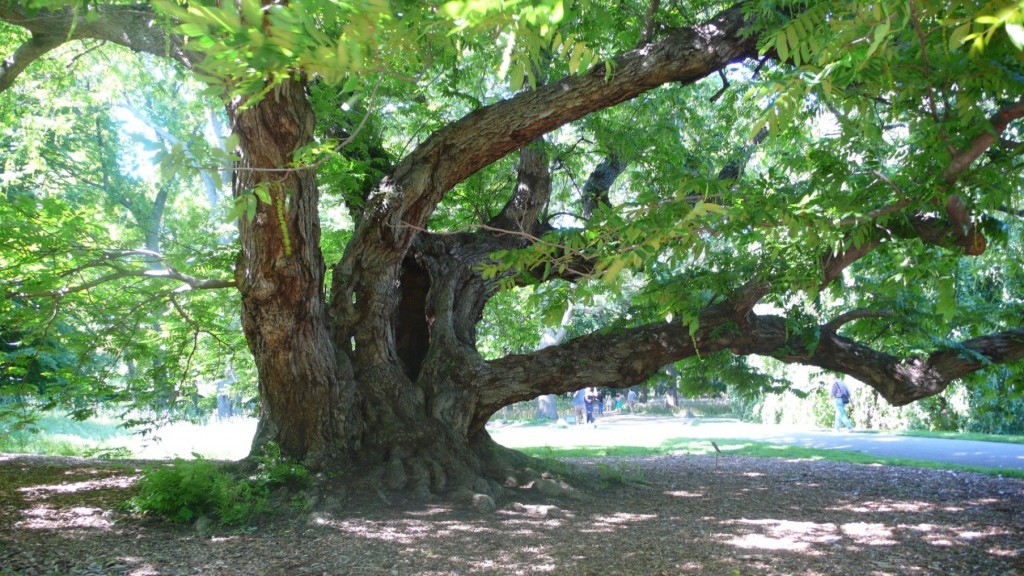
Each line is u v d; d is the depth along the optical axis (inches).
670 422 1051.3
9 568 216.2
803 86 114.0
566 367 360.8
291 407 327.9
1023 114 149.2
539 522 300.4
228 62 75.4
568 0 89.0
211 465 298.8
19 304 340.8
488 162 325.7
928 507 347.3
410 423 348.8
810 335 340.5
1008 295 585.0
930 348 345.7
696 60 287.1
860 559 247.6
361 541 262.4
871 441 671.8
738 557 248.4
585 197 438.3
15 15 285.0
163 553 241.9
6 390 355.9
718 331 346.0
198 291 406.9
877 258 339.0
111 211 412.2
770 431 818.2
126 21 285.1
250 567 229.6
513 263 192.2
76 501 307.7
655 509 336.5
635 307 390.6
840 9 118.1
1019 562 244.1
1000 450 589.0
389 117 467.5
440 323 381.7
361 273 347.3
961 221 192.9
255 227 280.7
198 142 94.5
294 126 249.6
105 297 378.3
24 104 563.8
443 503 322.7
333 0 73.1
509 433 844.0
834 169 204.5
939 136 156.9
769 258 291.7
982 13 88.5
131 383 413.4
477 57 359.6
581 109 300.0
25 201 311.9
